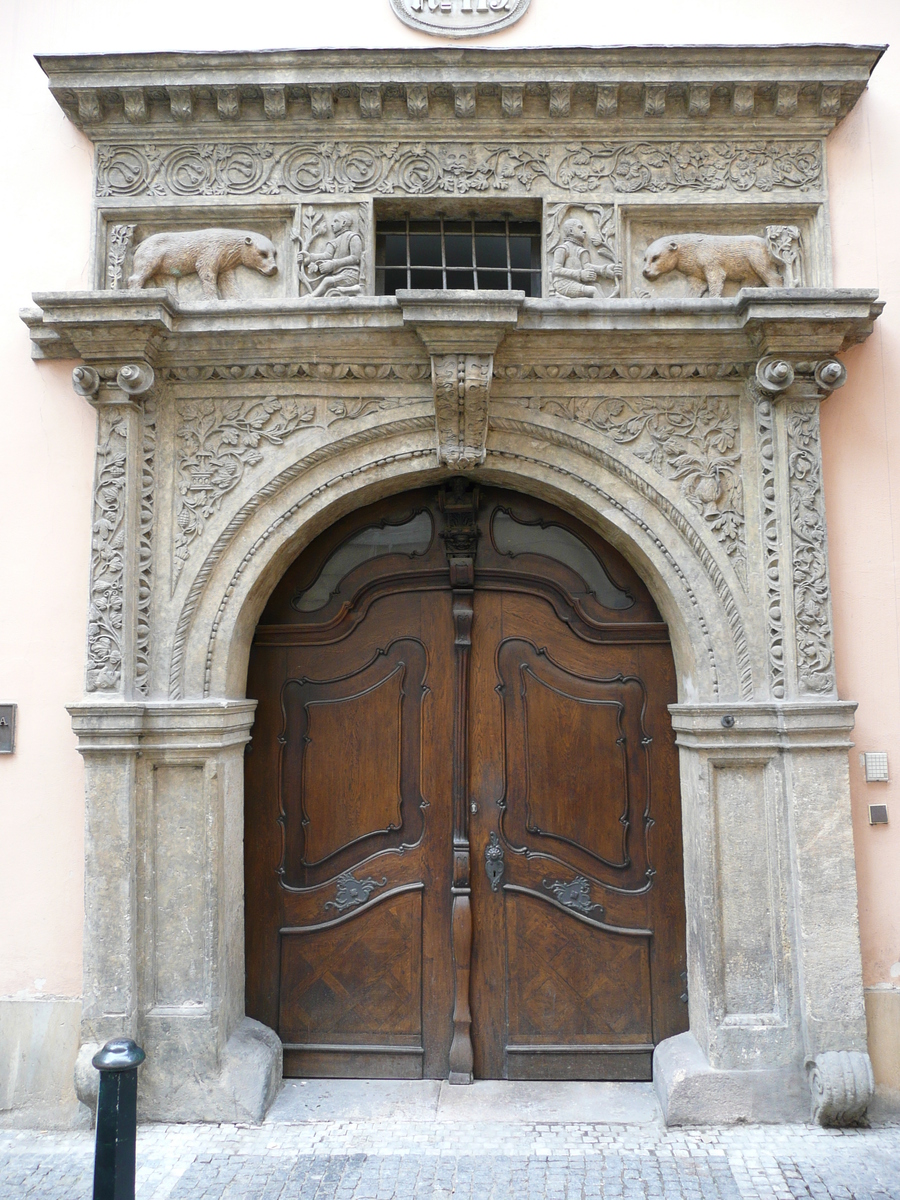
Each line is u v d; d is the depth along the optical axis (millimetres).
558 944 3664
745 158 3635
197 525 3451
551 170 3615
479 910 3684
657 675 3758
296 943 3693
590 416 3502
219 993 3297
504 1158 3021
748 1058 3225
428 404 3492
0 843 3408
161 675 3398
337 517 3736
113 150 3639
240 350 3422
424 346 3391
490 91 3527
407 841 3732
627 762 3734
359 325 3332
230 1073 3270
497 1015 3637
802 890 3236
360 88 3500
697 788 3371
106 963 3213
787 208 3611
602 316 3330
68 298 3236
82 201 3635
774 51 3453
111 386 3406
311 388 3498
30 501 3521
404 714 3787
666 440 3490
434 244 3830
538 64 3492
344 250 3549
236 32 3738
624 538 3561
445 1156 3033
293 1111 3336
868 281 3574
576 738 3756
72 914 3375
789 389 3398
